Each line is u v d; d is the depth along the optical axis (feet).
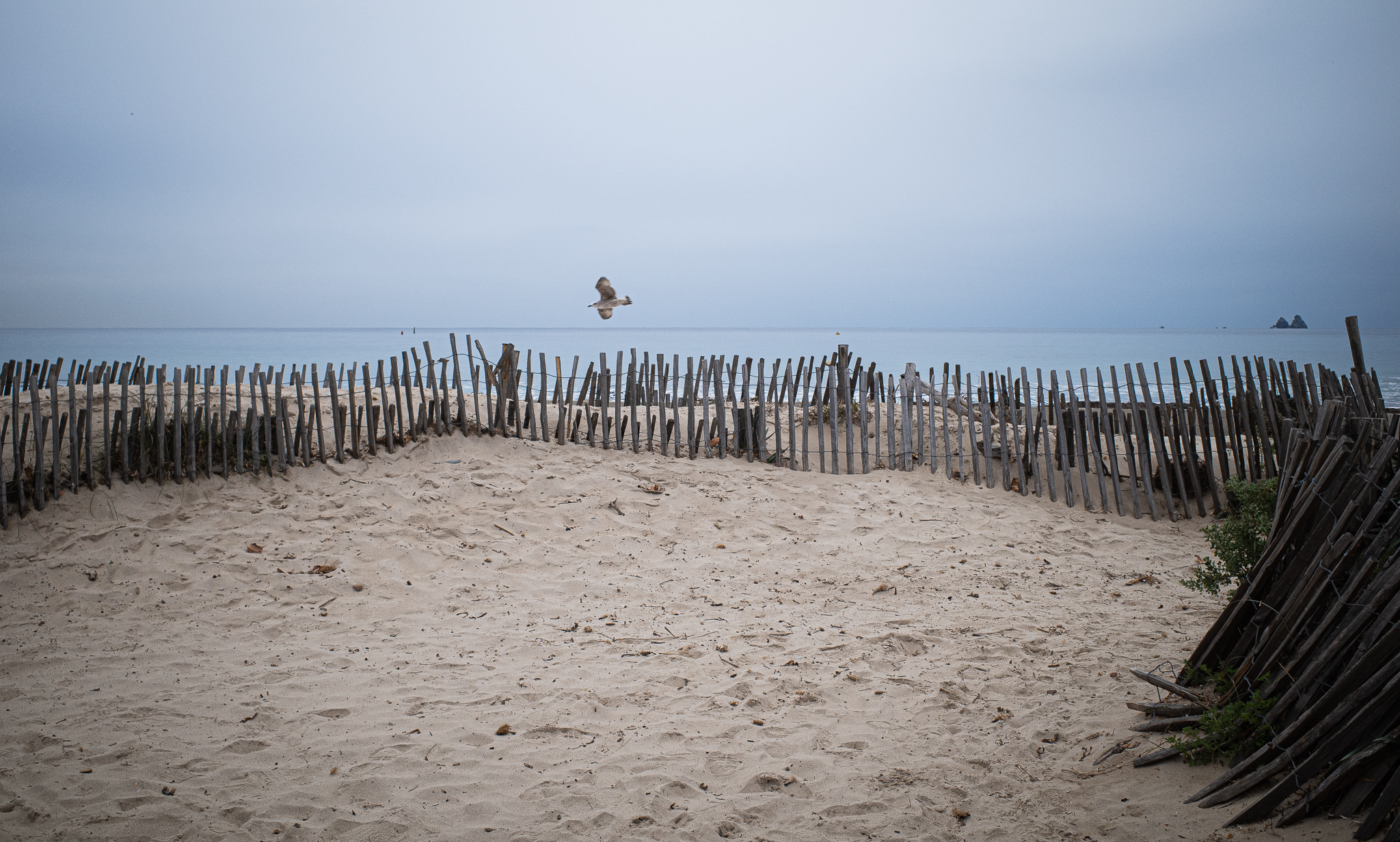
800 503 32.42
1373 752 11.41
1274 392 32.86
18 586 23.72
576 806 14.17
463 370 109.91
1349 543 12.75
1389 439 12.71
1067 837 12.76
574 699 18.29
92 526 26.96
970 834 13.09
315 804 14.19
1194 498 33.01
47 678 19.20
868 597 24.95
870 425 39.27
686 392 36.81
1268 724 13.16
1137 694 17.33
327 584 24.97
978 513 32.19
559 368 37.11
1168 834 12.29
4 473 27.53
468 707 17.92
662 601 24.57
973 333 537.65
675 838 13.26
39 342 260.01
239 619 22.86
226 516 28.37
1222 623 15.10
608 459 35.35
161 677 19.38
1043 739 15.94
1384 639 11.63
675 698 18.37
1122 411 33.45
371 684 19.12
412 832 13.42
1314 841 11.33
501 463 34.04
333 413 32.27
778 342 337.52
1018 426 36.14
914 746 15.99
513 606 24.14
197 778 15.01
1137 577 26.32
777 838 13.24
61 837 13.16
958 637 21.62
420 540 27.89
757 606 24.21
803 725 17.04
